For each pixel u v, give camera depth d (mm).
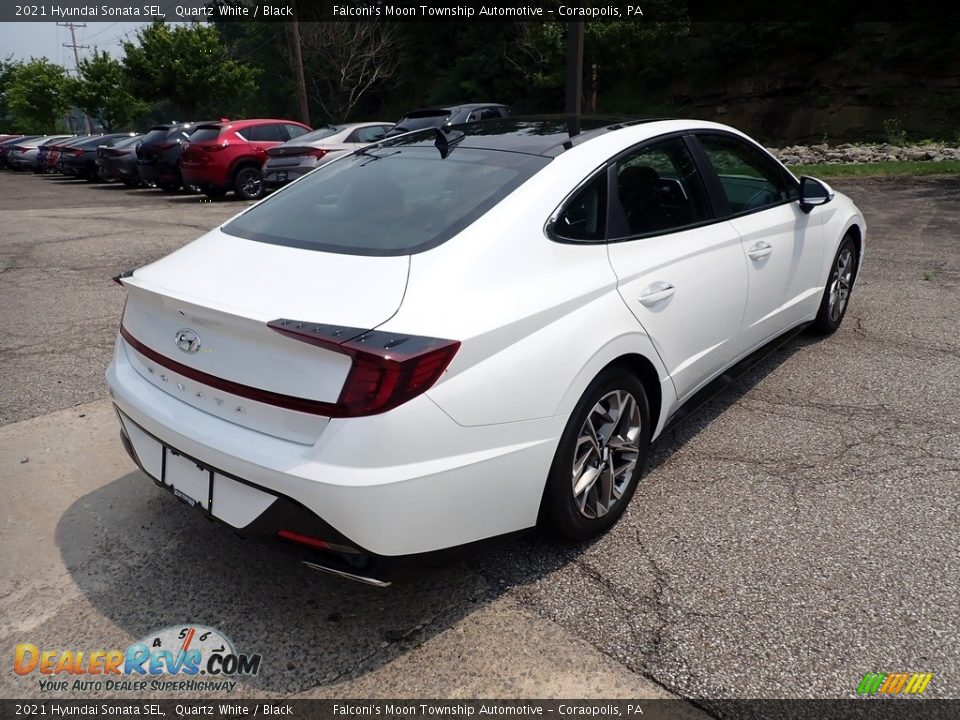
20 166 27516
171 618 2465
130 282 2521
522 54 32312
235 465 2148
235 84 36125
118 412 2715
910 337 4953
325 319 2072
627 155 3010
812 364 4527
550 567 2678
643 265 2869
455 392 2127
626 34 23578
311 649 2318
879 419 3770
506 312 2297
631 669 2195
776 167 4035
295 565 2742
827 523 2889
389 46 41406
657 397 3020
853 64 27516
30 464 3469
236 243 2674
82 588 2613
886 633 2301
